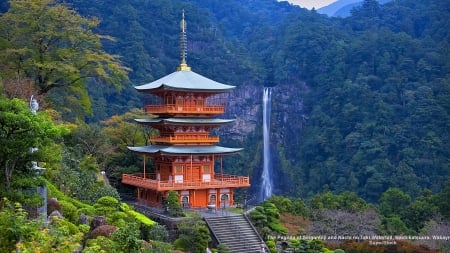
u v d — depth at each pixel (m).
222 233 48.41
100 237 25.91
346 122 147.38
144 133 69.94
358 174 131.38
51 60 60.47
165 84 56.41
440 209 71.81
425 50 155.38
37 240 21.28
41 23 60.16
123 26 156.50
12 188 29.05
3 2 115.19
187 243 45.03
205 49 177.38
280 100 171.50
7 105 28.23
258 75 173.50
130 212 44.91
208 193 57.53
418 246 55.00
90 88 123.50
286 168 156.12
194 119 59.03
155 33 168.50
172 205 51.00
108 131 68.88
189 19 180.38
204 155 57.88
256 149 162.12
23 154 28.45
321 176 141.12
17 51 55.94
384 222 63.09
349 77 159.62
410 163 125.56
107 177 64.69
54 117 54.69
